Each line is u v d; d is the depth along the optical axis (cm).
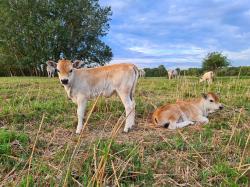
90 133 209
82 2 1098
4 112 245
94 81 229
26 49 1002
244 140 183
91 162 150
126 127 214
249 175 144
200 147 173
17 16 1034
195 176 146
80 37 1109
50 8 1059
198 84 460
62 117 241
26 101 299
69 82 223
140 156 161
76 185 136
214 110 243
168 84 465
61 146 176
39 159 157
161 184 140
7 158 160
